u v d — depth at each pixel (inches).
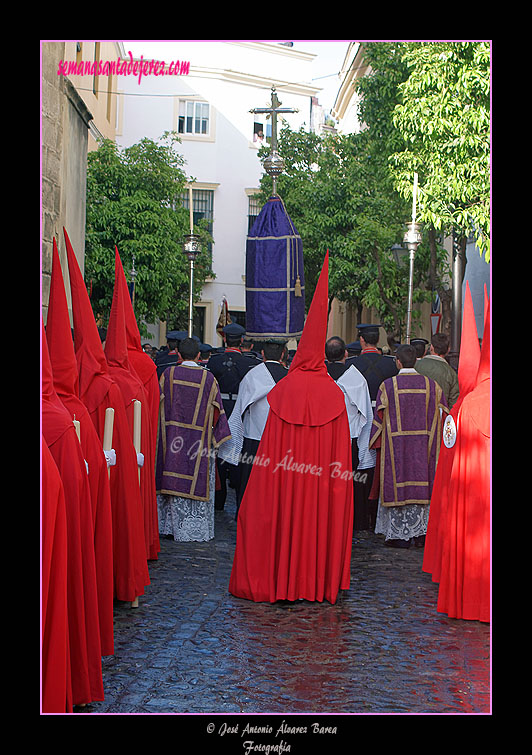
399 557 311.3
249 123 1238.3
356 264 881.5
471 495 227.9
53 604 141.2
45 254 283.0
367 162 813.2
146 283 893.8
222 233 1233.4
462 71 503.2
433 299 703.1
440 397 334.3
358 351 407.5
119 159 925.8
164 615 229.1
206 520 331.0
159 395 310.5
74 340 225.3
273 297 418.0
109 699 168.6
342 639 211.5
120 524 231.8
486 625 225.8
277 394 251.1
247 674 185.3
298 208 1000.2
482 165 515.8
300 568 246.4
